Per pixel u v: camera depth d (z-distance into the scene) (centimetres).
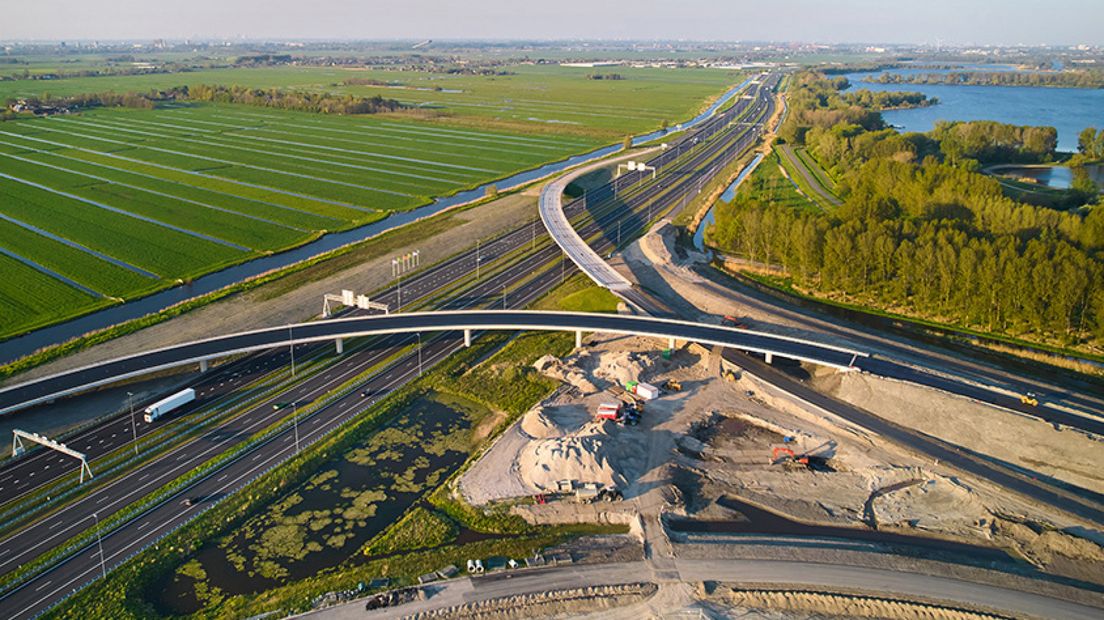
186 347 15588
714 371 15988
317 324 16750
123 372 14462
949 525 11419
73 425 13475
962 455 12975
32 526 10938
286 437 13388
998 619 9569
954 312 18838
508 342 17488
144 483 11988
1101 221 19712
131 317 18250
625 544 10856
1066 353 17100
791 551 10694
